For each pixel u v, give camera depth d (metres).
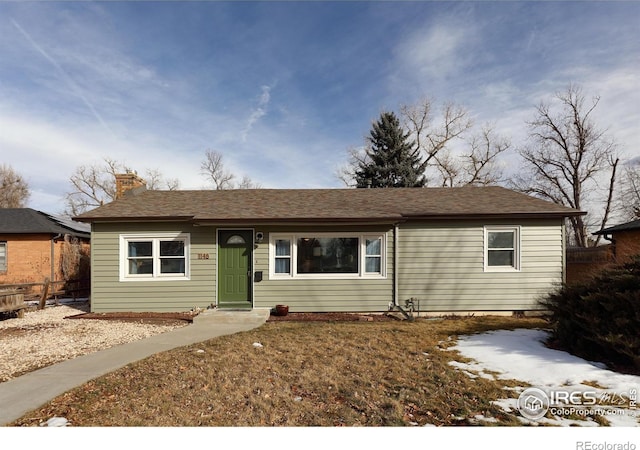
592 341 5.40
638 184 23.75
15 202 34.75
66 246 14.61
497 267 9.50
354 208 9.99
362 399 4.01
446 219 9.42
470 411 3.73
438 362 5.36
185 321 8.45
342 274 9.47
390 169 27.36
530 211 9.27
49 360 5.46
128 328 7.69
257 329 7.65
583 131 24.88
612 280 5.26
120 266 9.25
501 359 5.43
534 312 9.41
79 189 33.00
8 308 8.48
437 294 9.46
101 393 4.11
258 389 4.27
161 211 9.57
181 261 9.45
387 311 9.41
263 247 9.38
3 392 4.12
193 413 3.64
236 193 11.92
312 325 8.11
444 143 29.48
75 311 9.98
